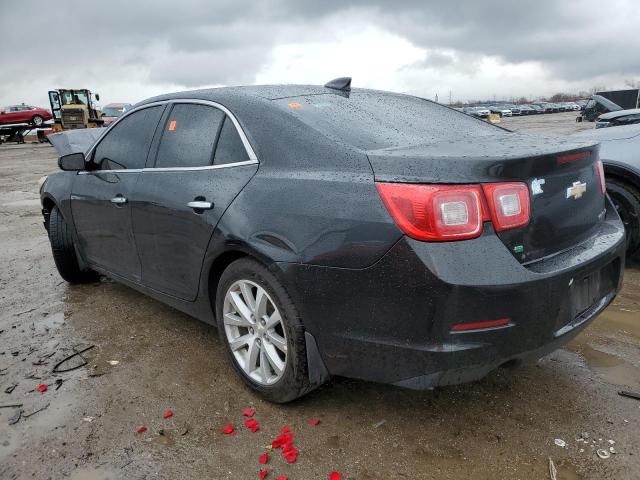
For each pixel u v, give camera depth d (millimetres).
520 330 2092
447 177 2045
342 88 3305
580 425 2479
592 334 3447
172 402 2738
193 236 2867
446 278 1984
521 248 2160
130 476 2205
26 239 6660
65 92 32594
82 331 3650
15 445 2418
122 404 2727
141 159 3439
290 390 2514
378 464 2254
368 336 2199
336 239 2203
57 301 4258
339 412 2623
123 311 3992
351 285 2182
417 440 2400
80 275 4594
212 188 2781
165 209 3049
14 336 3605
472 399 2713
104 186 3695
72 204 4074
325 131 2514
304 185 2369
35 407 2713
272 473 2215
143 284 3510
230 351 2848
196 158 3000
